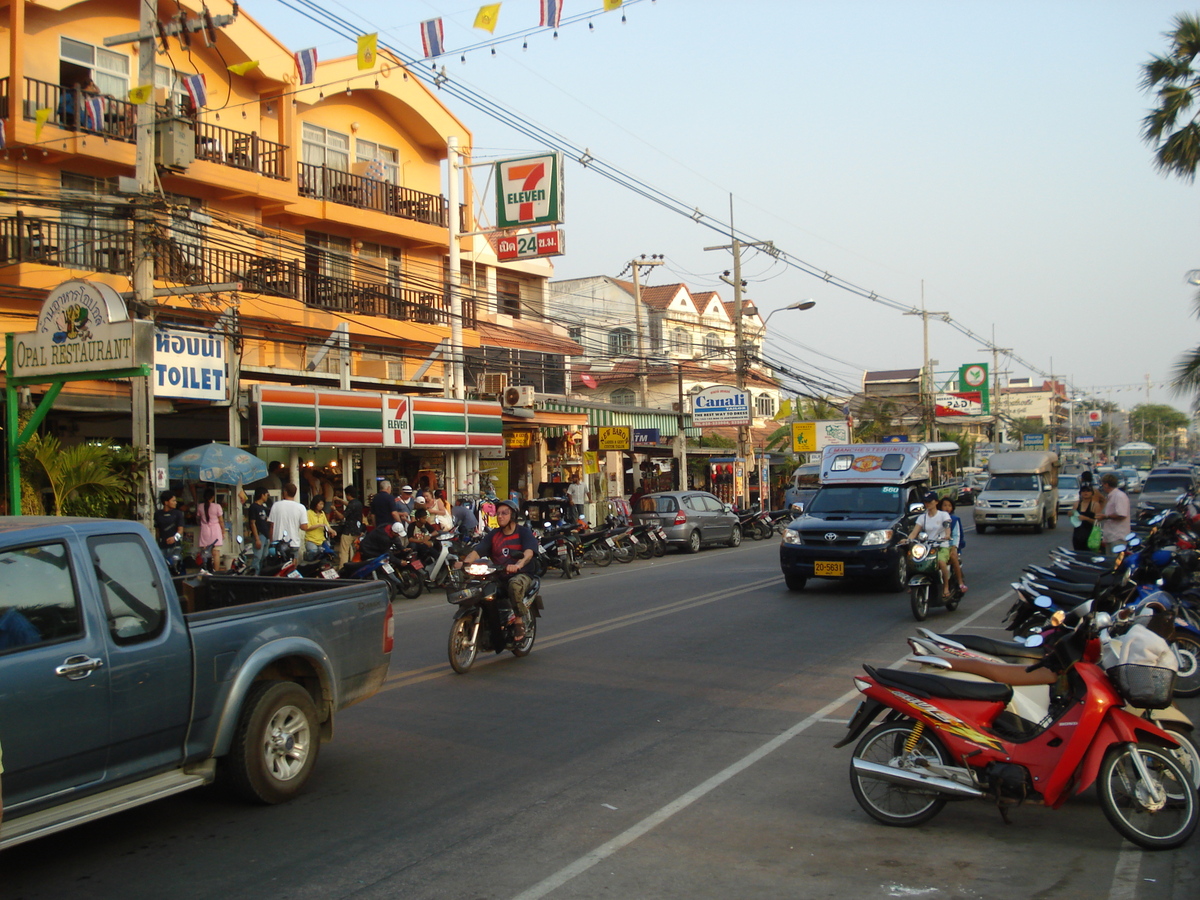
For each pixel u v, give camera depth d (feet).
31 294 57.52
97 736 16.39
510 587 34.99
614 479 120.06
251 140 73.61
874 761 19.04
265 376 68.59
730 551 88.89
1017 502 98.12
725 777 21.59
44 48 63.93
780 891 15.55
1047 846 17.58
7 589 15.78
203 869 16.62
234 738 19.21
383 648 23.49
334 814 19.38
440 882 15.94
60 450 49.37
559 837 17.99
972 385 231.09
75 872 16.57
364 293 77.05
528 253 82.79
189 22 48.49
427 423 77.10
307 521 58.03
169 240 51.67
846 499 57.47
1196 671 28.91
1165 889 15.52
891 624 42.57
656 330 163.73
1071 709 18.02
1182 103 50.98
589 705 28.48
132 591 17.57
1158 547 33.96
